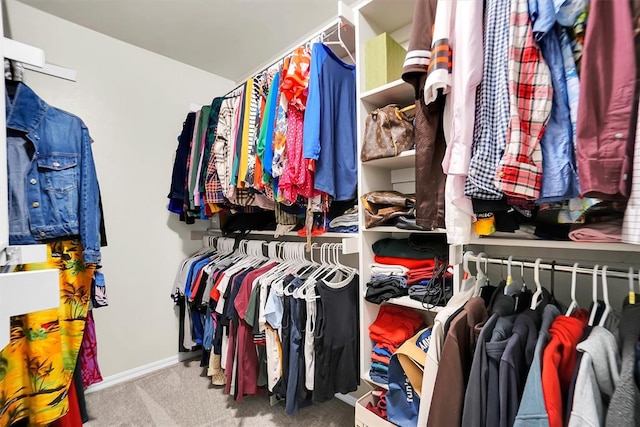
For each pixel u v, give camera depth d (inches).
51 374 39.4
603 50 22.4
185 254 95.2
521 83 26.2
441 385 29.9
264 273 65.9
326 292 54.1
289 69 51.3
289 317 56.7
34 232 40.7
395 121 47.2
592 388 23.5
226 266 77.4
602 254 39.3
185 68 94.7
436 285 44.8
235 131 65.5
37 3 65.6
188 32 77.7
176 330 92.0
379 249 53.9
